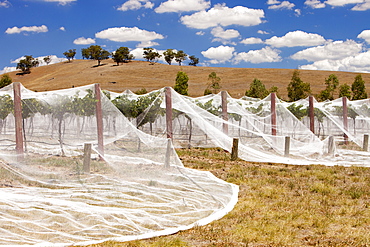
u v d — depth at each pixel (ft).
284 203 30.01
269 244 21.48
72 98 49.06
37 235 21.68
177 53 565.94
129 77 361.92
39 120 57.16
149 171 38.81
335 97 166.30
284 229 24.03
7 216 23.97
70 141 51.67
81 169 37.86
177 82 142.31
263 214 27.35
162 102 63.41
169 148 41.68
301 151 57.21
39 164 39.75
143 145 47.19
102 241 21.18
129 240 21.68
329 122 78.79
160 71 393.70
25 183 32.37
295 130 65.87
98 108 47.26
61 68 485.15
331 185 37.42
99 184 33.37
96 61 530.27
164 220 25.27
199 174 40.06
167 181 35.86
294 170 45.83
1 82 175.32
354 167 48.44
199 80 333.21
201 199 30.76
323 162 51.96
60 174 35.94
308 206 29.53
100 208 26.21
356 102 71.97
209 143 68.39
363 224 25.44
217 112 73.72
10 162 38.91
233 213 27.40
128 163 41.88
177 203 29.30
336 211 28.35
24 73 479.41
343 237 22.74
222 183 36.42
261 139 66.18
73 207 25.88
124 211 25.93
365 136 60.49
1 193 27.71
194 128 72.74
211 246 20.88
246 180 39.22
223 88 287.69
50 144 51.47
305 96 132.67
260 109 71.26
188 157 56.13
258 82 126.62
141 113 66.95
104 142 49.34
